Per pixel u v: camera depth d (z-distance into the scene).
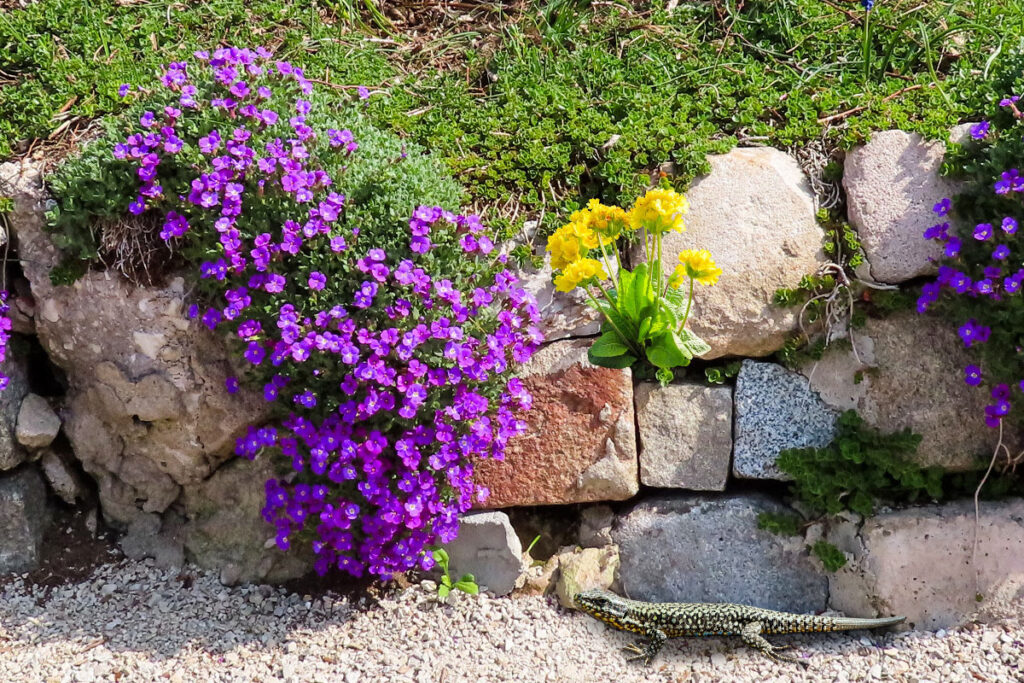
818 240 4.14
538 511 4.37
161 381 4.13
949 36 4.93
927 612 3.90
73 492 4.43
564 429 4.18
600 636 3.97
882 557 3.93
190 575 4.32
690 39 5.08
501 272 4.14
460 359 3.76
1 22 4.73
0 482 4.27
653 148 4.39
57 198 4.15
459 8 5.37
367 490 3.79
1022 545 3.90
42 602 4.20
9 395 4.21
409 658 3.87
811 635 3.92
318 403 3.95
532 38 5.09
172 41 4.95
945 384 4.05
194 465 4.27
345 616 4.10
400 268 3.78
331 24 5.18
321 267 3.85
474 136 4.52
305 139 3.98
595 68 4.85
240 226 3.93
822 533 4.09
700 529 4.13
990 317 3.87
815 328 4.11
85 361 4.20
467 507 4.02
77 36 4.77
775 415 4.14
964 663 3.71
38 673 3.81
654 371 4.21
